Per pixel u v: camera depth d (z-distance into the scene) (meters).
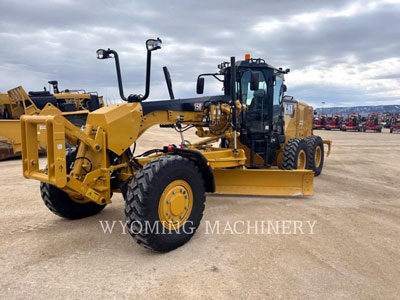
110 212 4.73
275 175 5.38
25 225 4.16
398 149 14.26
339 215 4.63
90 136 3.46
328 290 2.65
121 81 4.12
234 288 2.66
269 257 3.23
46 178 3.15
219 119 5.32
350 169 8.88
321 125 32.97
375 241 3.69
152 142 15.38
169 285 2.71
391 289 2.69
